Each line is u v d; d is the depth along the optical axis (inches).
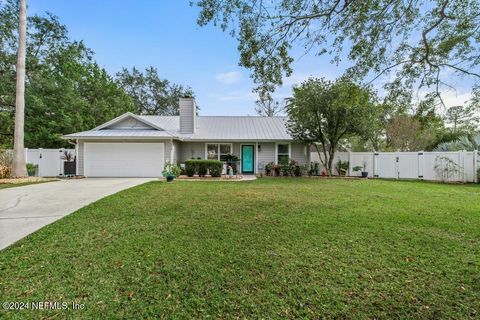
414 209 226.2
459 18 175.8
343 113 502.3
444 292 98.2
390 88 214.4
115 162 546.6
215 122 722.8
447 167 501.4
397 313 86.7
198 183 412.5
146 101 1277.1
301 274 111.7
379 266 118.6
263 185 390.6
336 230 167.6
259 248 139.3
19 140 471.2
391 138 805.9
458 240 150.3
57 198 273.9
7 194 298.7
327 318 84.7
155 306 90.4
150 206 235.0
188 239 152.6
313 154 661.3
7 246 141.3
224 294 97.7
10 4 708.7
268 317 85.0
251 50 194.1
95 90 881.5
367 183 432.8
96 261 123.8
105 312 87.0
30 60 738.2
